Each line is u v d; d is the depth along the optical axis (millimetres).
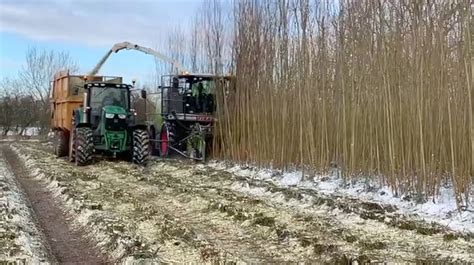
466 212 8703
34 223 8609
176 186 12156
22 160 19375
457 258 6504
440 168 9492
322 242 7273
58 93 20828
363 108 11234
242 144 15922
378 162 10773
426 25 9734
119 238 7281
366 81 11094
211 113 17625
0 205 9336
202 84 17734
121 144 16906
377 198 10375
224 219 8812
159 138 19453
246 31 15977
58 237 7887
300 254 6840
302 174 12836
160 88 18922
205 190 11695
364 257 6414
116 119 16719
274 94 14453
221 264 6266
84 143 16438
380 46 10688
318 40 12742
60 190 11562
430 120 9555
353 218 8758
